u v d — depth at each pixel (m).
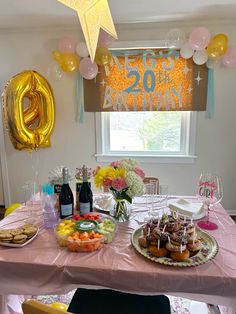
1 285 1.07
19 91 2.52
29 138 2.68
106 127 3.10
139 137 3.12
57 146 3.15
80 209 1.44
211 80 2.74
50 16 2.52
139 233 1.23
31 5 2.26
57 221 1.35
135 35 2.76
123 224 1.36
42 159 3.21
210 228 1.29
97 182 1.36
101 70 2.86
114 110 2.94
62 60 2.69
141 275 0.97
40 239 1.20
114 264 1.01
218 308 1.59
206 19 2.62
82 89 2.94
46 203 1.36
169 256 1.03
